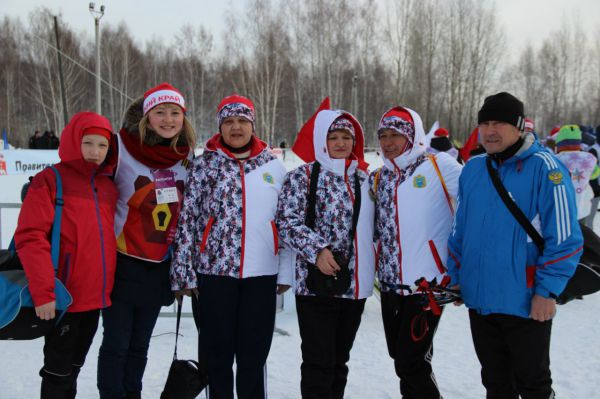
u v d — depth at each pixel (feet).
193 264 8.68
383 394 10.30
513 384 8.11
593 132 37.99
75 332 8.14
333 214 8.80
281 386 10.63
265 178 9.02
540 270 7.20
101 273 8.13
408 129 8.86
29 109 146.51
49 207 7.77
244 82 119.85
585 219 27.09
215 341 8.68
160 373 11.18
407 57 125.08
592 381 10.69
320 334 8.67
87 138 8.08
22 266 7.77
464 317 15.75
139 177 8.74
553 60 154.92
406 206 8.72
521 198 7.41
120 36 145.48
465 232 8.00
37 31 136.05
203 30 141.59
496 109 7.54
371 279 8.98
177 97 8.78
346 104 133.08
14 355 12.01
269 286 8.97
